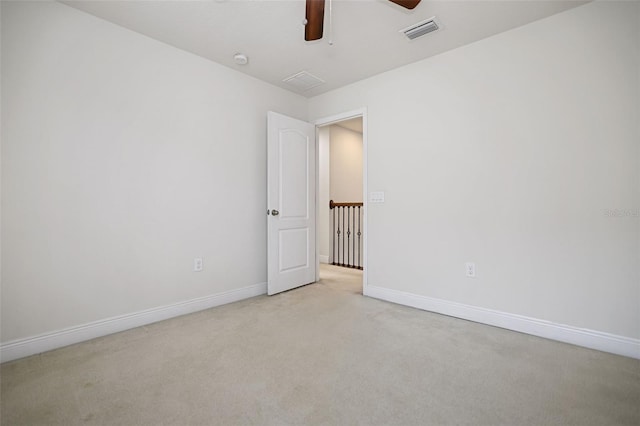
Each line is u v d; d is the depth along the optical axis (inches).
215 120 116.4
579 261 84.0
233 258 123.0
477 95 100.8
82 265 86.2
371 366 72.1
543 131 89.0
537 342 85.4
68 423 52.9
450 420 53.7
